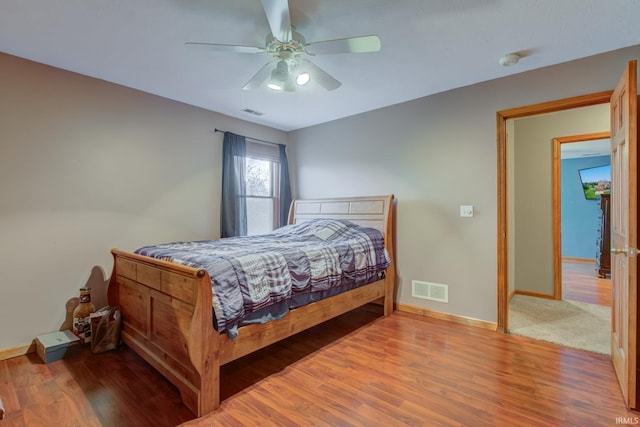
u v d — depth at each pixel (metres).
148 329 2.28
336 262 2.75
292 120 4.29
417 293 3.53
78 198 2.84
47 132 2.68
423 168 3.47
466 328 3.08
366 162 3.96
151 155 3.32
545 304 3.88
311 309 2.55
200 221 3.74
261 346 2.14
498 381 2.13
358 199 3.83
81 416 1.78
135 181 3.20
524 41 2.33
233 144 4.00
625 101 1.91
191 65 2.69
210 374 1.82
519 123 4.36
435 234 3.39
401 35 2.25
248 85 2.50
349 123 4.11
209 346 1.81
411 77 2.96
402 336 2.91
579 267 6.36
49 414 1.80
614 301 2.30
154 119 3.34
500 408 1.84
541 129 4.21
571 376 2.19
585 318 3.36
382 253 3.37
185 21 2.07
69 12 1.96
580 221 7.19
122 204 3.11
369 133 3.92
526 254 4.31
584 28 2.16
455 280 3.27
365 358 2.48
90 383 2.12
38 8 1.92
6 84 2.49
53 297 2.71
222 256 2.13
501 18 2.04
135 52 2.47
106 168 3.01
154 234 3.34
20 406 1.87
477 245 3.13
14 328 2.52
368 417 1.77
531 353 2.54
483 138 3.08
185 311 1.88
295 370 2.31
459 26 2.14
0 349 2.46
